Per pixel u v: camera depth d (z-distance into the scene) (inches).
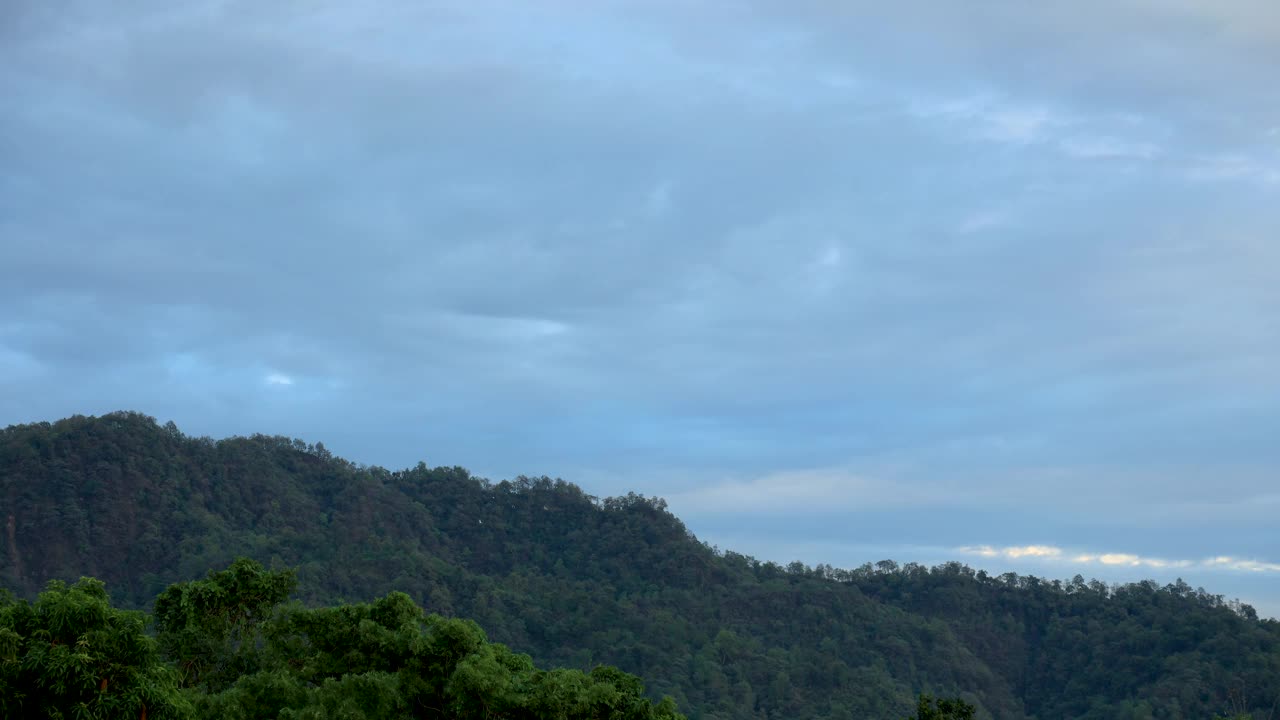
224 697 829.2
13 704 574.2
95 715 577.3
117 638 597.6
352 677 842.8
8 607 606.2
